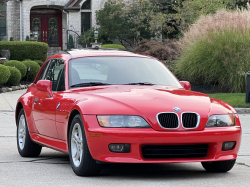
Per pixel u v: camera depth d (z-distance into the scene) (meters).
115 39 39.34
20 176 5.40
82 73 6.26
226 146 5.28
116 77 6.25
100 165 5.23
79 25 39.66
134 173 5.62
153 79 6.38
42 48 29.28
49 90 6.33
